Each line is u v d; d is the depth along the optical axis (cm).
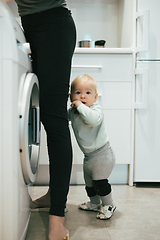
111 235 111
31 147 120
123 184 191
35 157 118
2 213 82
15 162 83
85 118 118
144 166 187
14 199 83
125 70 183
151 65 184
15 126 83
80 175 188
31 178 100
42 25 106
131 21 188
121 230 116
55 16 106
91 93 128
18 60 85
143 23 179
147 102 183
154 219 129
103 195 127
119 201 154
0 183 81
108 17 229
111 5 229
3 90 81
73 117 129
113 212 136
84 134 125
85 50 179
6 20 81
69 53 110
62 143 106
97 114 122
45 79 107
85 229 116
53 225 101
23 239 98
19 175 89
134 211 139
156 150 187
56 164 105
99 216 128
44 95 107
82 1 227
